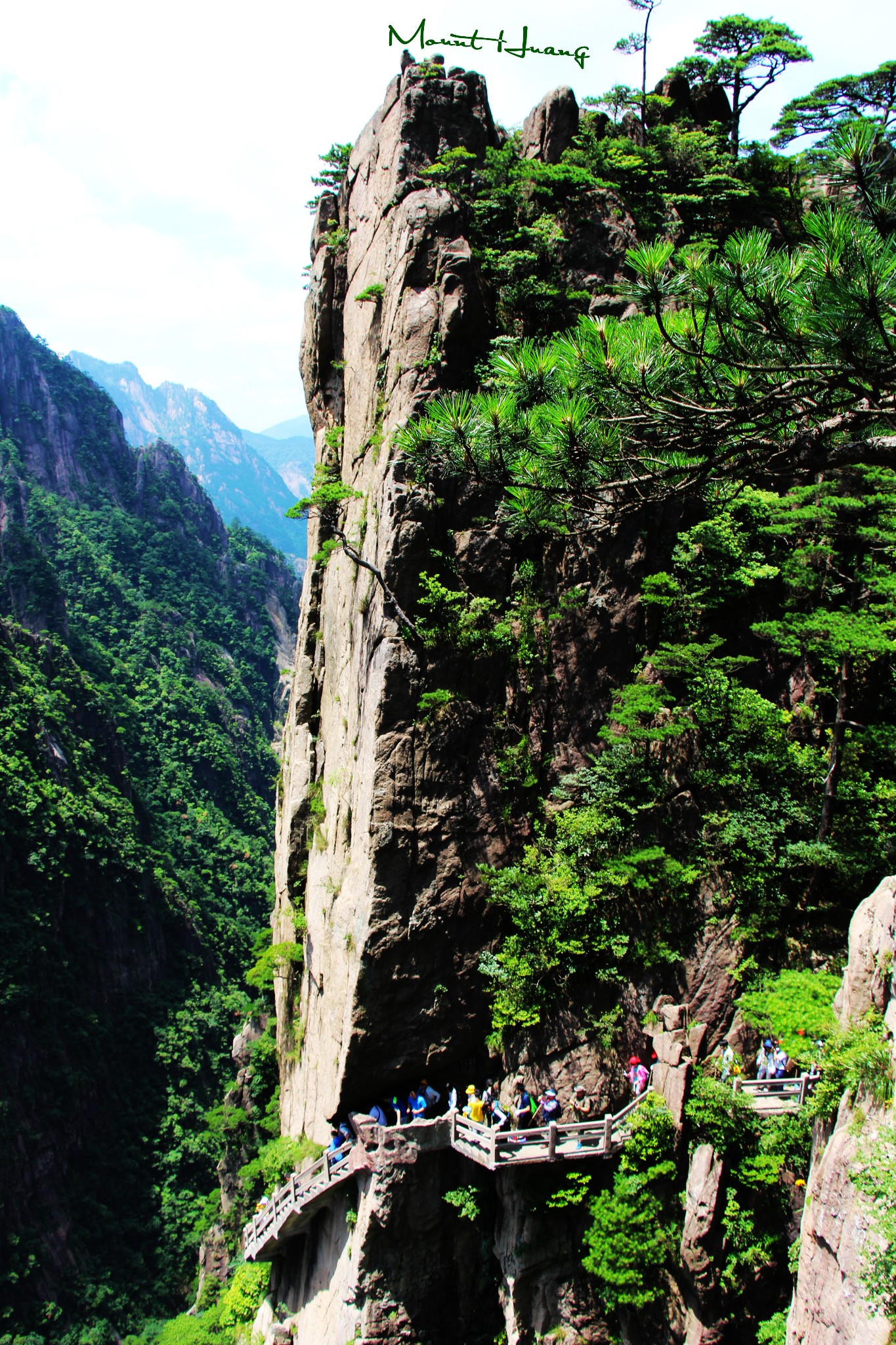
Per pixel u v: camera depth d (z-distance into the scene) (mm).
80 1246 78625
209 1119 57750
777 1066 21656
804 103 39031
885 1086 12398
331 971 27234
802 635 23953
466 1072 25797
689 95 38375
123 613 180625
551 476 12008
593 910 24188
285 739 41500
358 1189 24719
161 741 153375
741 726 24688
